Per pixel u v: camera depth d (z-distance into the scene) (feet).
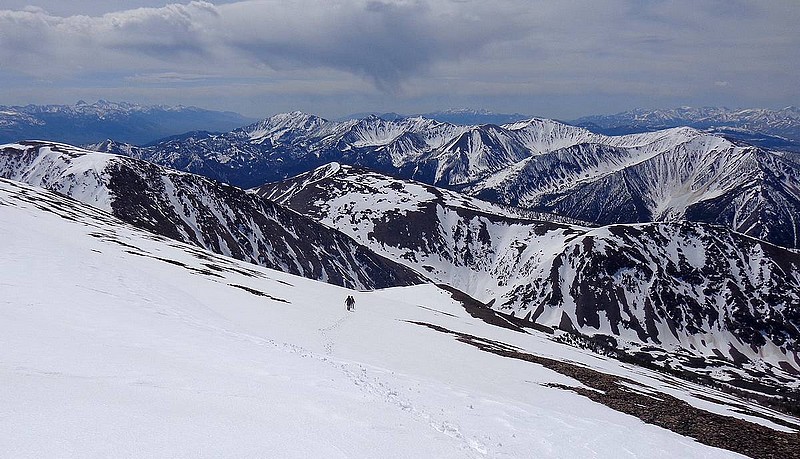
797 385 653.71
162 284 142.20
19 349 50.29
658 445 70.69
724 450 77.66
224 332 96.43
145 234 343.67
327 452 39.65
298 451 38.29
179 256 255.09
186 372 55.21
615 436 70.13
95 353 55.16
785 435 96.58
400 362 114.52
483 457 50.78
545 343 256.93
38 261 121.70
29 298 79.92
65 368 47.21
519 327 356.59
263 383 57.41
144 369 52.75
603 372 161.38
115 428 35.09
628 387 127.65
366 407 56.13
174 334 80.48
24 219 215.10
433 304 363.76
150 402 42.19
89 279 115.85
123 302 100.48
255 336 103.40
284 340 112.27
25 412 34.68
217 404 45.47
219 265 265.34
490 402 76.23
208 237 609.83
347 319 175.32
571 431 67.82
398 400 66.08
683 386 197.26
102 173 626.64
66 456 29.71
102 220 345.10
